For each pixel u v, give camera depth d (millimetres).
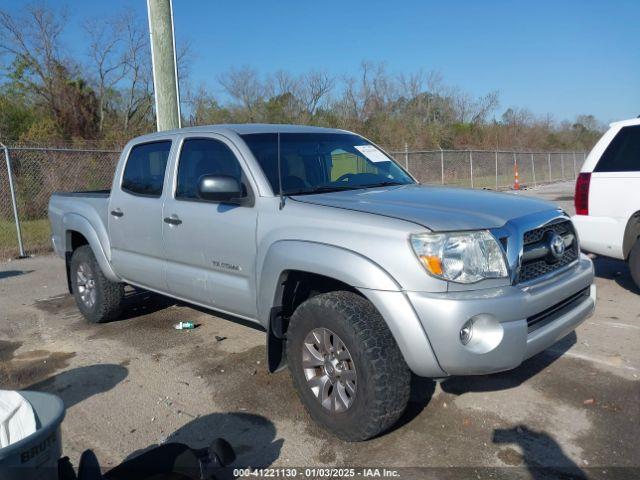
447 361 2869
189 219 4219
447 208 3275
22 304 6551
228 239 3891
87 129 24406
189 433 3408
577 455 3025
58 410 2291
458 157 23531
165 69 8375
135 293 6504
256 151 3975
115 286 5418
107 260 5266
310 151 4250
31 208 13648
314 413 3324
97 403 3854
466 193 3832
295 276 3508
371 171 4488
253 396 3875
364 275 2990
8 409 2309
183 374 4293
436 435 3268
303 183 3926
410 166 21328
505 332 2914
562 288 3297
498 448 3115
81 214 5555
